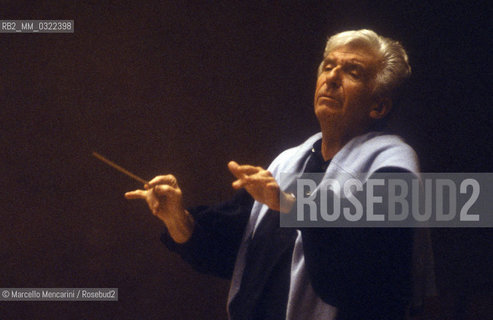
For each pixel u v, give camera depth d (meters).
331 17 16.44
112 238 15.26
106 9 15.55
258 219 6.84
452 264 15.57
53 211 15.10
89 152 15.27
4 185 14.95
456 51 16.44
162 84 15.74
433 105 16.36
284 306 6.06
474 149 16.20
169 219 6.80
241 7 16.20
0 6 15.05
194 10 16.00
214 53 16.05
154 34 15.77
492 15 16.28
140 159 15.48
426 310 15.29
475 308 15.29
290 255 6.26
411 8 16.55
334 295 5.41
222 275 7.25
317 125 16.28
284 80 16.28
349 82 6.50
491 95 16.27
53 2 15.30
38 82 15.16
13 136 15.03
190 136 15.81
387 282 5.47
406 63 6.74
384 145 6.13
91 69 15.41
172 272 15.51
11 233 14.95
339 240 5.45
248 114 16.11
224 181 15.86
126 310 15.27
